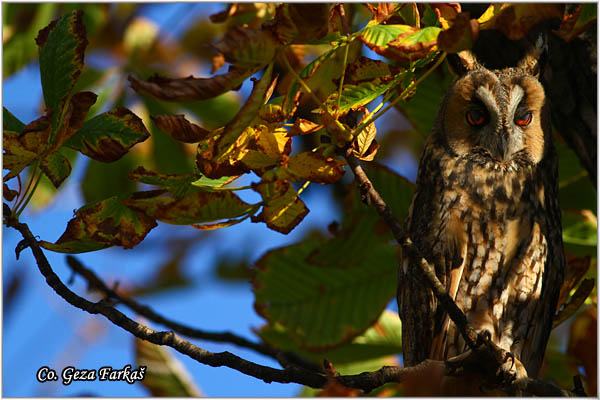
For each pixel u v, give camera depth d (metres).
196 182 4.29
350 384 4.88
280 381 4.89
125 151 4.18
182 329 6.92
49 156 4.35
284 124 4.18
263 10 6.26
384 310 7.26
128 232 4.35
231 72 3.54
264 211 4.25
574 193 7.85
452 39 3.69
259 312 7.27
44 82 4.14
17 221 4.53
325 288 7.21
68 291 4.87
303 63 5.40
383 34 3.87
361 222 6.62
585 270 6.80
